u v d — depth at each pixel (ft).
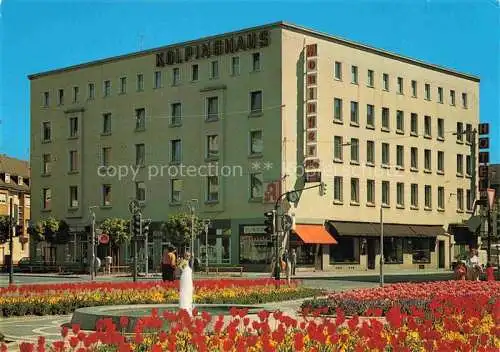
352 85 209.36
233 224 198.80
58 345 30.78
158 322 35.09
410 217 226.58
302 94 196.03
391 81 222.07
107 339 31.35
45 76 246.27
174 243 195.52
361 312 61.46
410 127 228.22
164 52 214.69
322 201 199.41
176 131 212.23
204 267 194.90
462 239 132.98
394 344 30.99
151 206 216.74
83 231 232.12
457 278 106.01
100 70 231.09
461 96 248.11
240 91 199.41
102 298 74.74
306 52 195.62
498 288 75.51
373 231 210.79
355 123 209.77
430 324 39.70
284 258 153.89
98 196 229.86
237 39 200.03
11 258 124.06
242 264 196.03
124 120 224.33
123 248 219.61
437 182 236.84
